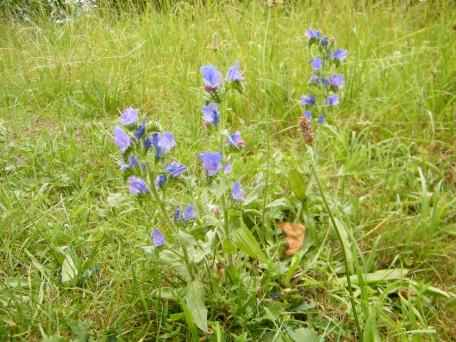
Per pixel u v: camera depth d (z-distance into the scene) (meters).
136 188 0.37
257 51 0.87
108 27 1.09
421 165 0.60
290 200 0.51
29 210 0.54
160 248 0.39
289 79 0.78
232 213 0.45
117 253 0.47
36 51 1.03
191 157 0.62
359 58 0.81
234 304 0.40
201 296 0.38
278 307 0.40
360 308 0.40
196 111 0.74
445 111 0.69
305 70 0.79
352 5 0.98
